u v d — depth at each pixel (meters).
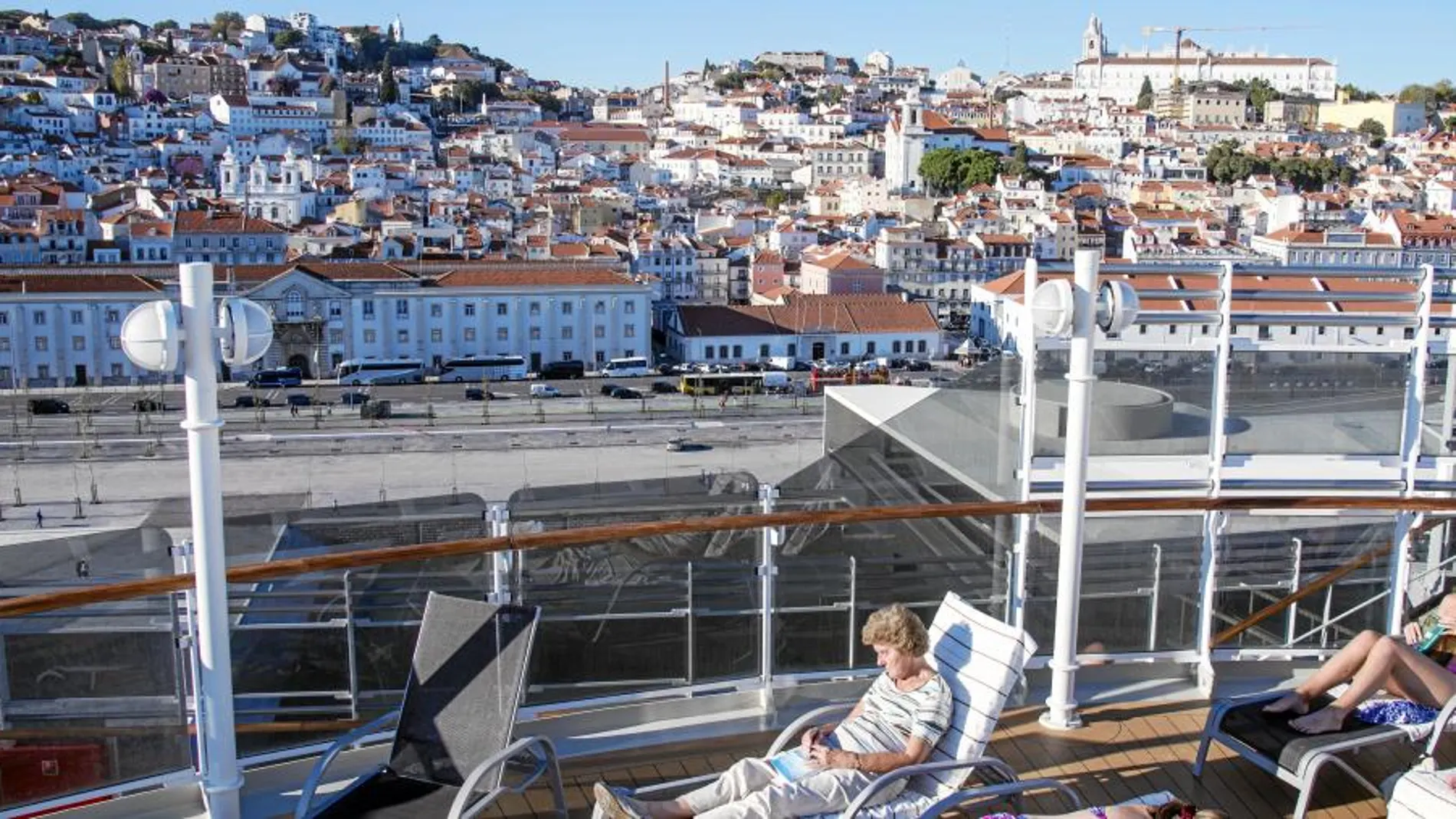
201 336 5.34
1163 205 162.00
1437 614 6.67
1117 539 8.00
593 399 84.25
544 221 135.38
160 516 35.97
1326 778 6.41
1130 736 6.87
